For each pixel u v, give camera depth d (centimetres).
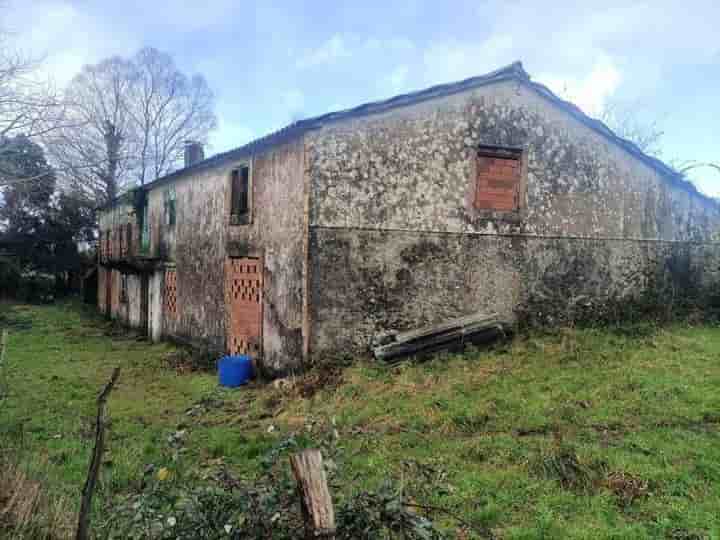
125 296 2044
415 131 974
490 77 1013
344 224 927
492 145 1027
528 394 725
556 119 1088
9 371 1131
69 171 2556
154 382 1061
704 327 1080
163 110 3991
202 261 1357
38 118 1641
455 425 649
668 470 488
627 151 1165
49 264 3291
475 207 1018
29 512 375
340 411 737
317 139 914
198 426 739
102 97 3622
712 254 1288
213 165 1287
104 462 575
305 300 903
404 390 773
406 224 966
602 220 1135
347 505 282
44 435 704
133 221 1980
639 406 659
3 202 3147
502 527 423
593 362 838
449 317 993
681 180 1242
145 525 273
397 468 530
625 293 1157
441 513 434
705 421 618
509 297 1042
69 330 1909
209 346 1299
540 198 1071
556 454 520
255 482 298
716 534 387
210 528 273
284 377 960
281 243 991
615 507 444
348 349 927
